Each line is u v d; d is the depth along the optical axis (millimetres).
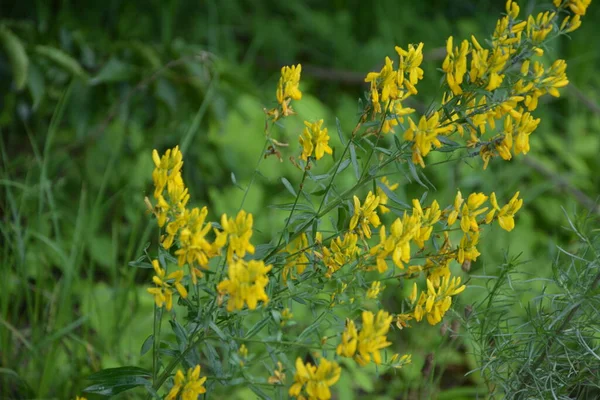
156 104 1379
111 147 1382
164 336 1129
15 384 1095
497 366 917
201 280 883
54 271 1284
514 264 910
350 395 1102
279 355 815
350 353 797
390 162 858
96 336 1142
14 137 1472
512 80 873
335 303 855
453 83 835
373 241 1199
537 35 845
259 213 1328
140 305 1155
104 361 1089
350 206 844
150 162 1368
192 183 1418
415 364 1153
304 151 839
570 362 886
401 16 2029
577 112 1820
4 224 1180
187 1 1894
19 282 1110
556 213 1485
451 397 1135
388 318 798
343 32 1970
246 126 1472
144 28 1783
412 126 830
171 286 820
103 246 1257
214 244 802
